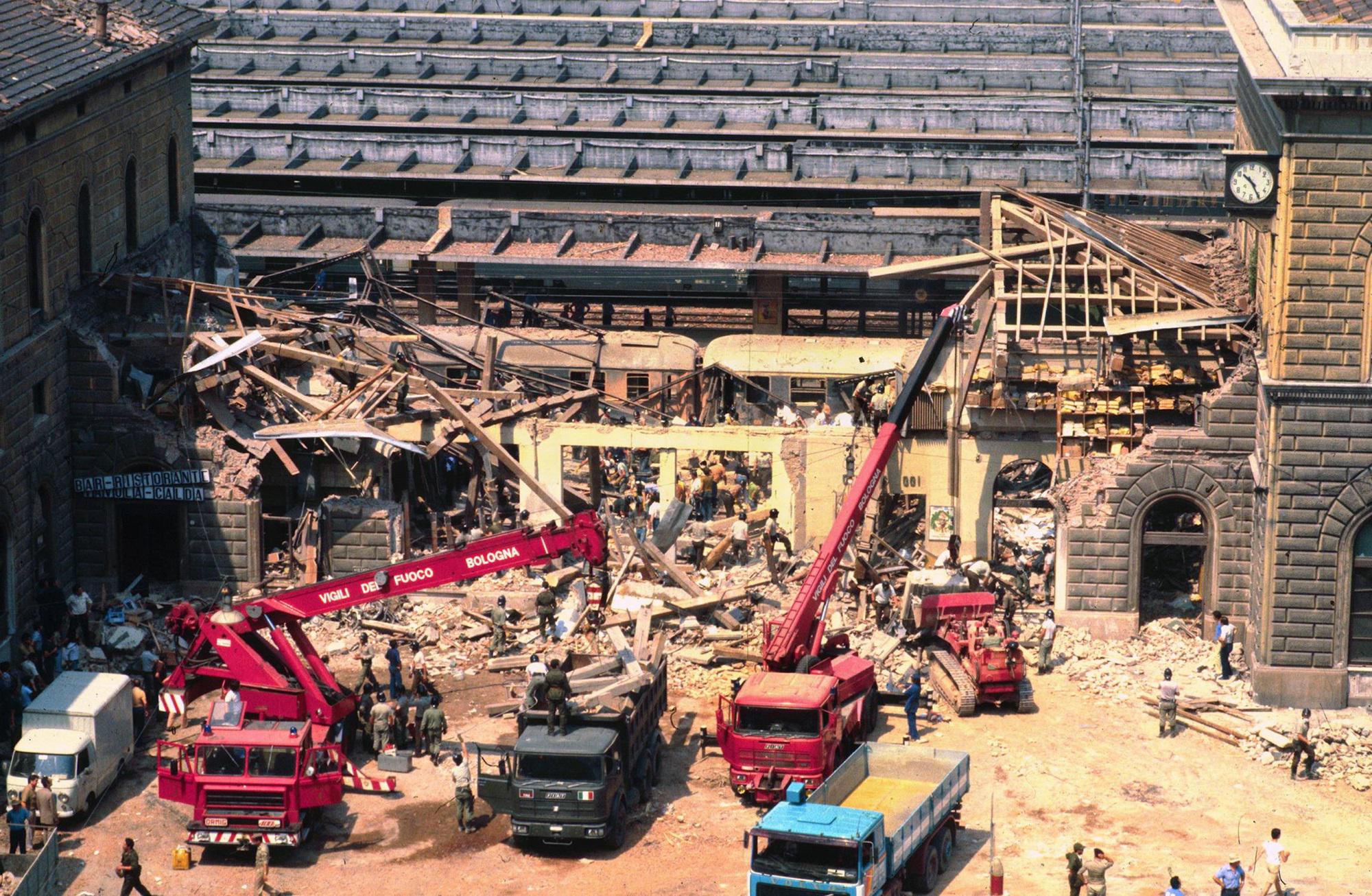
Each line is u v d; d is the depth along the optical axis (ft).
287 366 225.56
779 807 143.33
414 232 309.22
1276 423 184.85
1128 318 206.18
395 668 181.27
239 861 157.99
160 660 187.01
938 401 213.66
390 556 209.46
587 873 155.43
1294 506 186.19
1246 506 199.31
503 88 388.16
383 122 367.45
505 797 155.74
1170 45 415.03
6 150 187.52
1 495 188.34
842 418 237.25
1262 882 154.61
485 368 236.02
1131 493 200.95
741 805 167.22
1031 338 211.00
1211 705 187.93
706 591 205.67
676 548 218.79
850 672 175.11
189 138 247.91
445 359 253.44
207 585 209.97
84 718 164.04
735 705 163.22
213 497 207.72
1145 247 229.66
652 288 306.35
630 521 230.68
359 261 300.20
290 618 171.32
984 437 213.46
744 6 450.71
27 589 195.93
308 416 218.18
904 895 151.53
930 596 195.72
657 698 172.55
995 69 397.39
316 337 230.27
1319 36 175.01
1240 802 170.30
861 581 206.80
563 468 243.81
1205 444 199.21
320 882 154.51
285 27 432.66
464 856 158.61
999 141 350.84
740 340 266.98
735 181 331.57
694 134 360.48
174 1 253.44
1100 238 227.81
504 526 220.23
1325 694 188.24
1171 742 181.68
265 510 221.25
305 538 209.46
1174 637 202.90
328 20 432.25
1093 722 185.68
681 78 399.03
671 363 263.49
